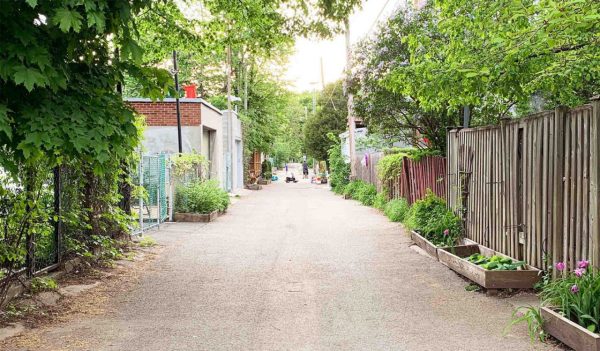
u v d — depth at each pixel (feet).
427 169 45.83
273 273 27.99
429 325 18.65
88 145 16.90
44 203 24.89
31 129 16.12
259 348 16.53
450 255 27.25
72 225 27.25
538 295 20.38
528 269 22.99
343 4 34.27
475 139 31.24
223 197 60.34
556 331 16.07
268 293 23.65
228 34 40.40
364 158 84.53
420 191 48.21
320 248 36.01
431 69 24.94
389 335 17.63
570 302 16.39
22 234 21.48
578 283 16.72
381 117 43.78
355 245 37.14
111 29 18.12
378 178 71.05
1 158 16.19
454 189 34.94
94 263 29.01
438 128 43.47
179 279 26.66
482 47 22.98
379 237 40.78
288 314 20.30
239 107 128.88
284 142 251.80
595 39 21.70
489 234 28.91
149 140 68.64
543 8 18.62
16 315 19.61
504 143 26.68
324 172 158.51
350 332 18.02
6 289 20.20
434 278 26.18
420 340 17.08
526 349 16.05
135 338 17.58
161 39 38.70
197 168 61.36
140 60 18.08
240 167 113.29
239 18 37.68
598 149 18.08
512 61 21.57
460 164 34.06
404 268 28.78
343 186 98.43
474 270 23.40
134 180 41.91
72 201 27.30
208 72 126.72
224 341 17.22
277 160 252.21
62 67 16.93
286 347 16.61
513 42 20.43
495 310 20.30
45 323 19.30
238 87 127.85
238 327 18.71
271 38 37.81
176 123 68.69
